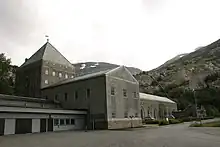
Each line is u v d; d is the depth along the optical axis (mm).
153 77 139375
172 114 68625
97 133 21188
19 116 23078
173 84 115688
